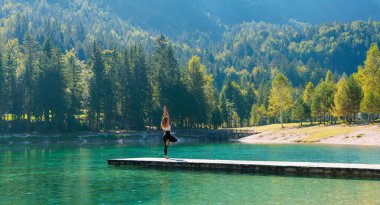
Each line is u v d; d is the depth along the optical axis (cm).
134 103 14238
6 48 17488
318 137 10969
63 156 6294
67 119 13600
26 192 2892
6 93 13138
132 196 2730
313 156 6219
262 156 6334
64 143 11481
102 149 8488
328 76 16925
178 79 14825
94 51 14188
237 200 2583
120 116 14600
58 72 13375
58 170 4156
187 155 6669
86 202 2572
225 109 18850
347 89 12406
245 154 6819
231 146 9419
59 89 13262
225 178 3400
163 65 15088
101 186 3092
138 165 4156
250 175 3553
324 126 12781
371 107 11438
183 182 3225
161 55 15275
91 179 3441
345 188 2927
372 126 10931
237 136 13512
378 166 3509
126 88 14338
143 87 14550
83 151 7738
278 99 14575
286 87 14675
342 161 5312
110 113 13950
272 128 14588
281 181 3241
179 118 14800
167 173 3703
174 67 15212
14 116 13838
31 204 2530
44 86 13150
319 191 2828
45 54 13925
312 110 13675
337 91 13288
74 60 16562
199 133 13575
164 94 14438
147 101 14775
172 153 7194
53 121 13500
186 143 11156
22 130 13512
